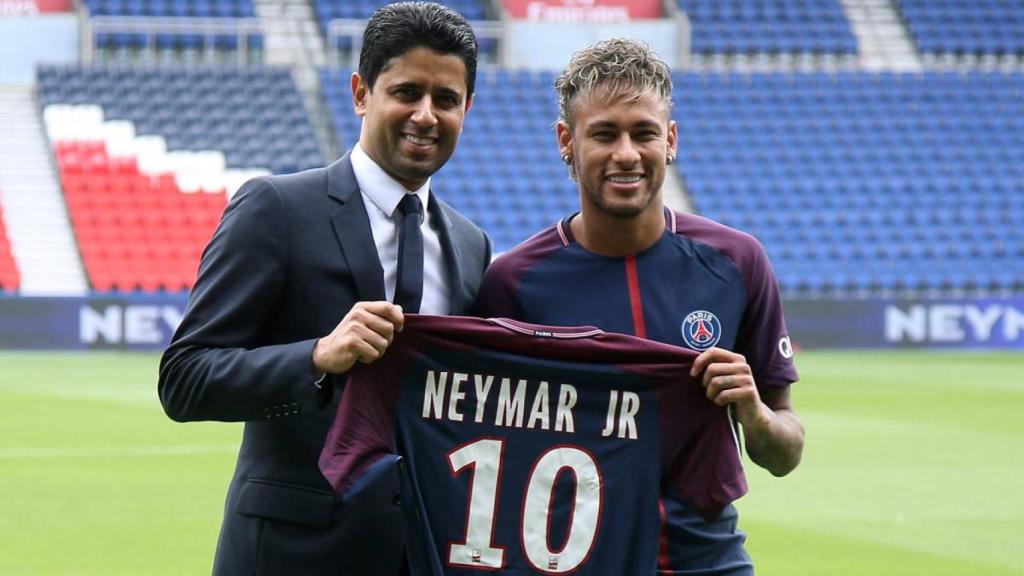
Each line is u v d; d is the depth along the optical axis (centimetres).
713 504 431
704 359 426
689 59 3422
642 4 3419
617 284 455
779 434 434
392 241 463
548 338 430
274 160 2970
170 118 2997
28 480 1163
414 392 431
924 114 3359
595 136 438
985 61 3609
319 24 3381
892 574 838
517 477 434
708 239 461
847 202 3119
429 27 450
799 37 3516
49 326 2453
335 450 420
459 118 460
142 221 2836
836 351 2645
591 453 434
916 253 3011
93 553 885
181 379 428
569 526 432
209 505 1062
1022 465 1274
